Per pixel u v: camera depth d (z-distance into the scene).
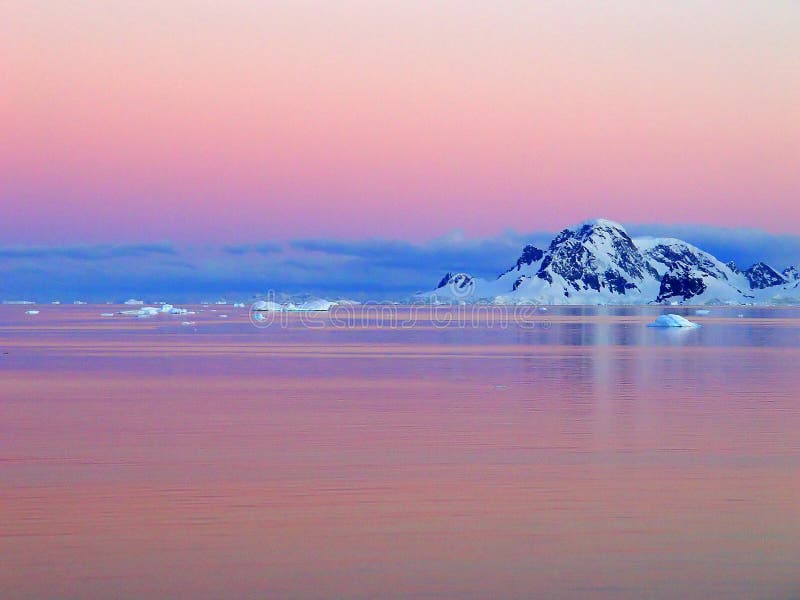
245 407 48.53
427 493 27.38
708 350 106.31
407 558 21.42
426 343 126.12
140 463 31.98
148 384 62.22
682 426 40.56
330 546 22.25
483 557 21.48
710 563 21.11
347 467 31.25
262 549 22.02
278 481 28.98
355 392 56.59
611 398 52.41
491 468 31.03
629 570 20.64
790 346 115.38
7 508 25.58
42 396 54.31
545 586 19.70
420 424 41.53
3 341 129.75
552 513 25.16
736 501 26.42
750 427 40.22
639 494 27.27
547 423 41.72
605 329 188.25
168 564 20.95
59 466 31.45
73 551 21.77
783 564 21.05
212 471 30.58
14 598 18.95
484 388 58.94
